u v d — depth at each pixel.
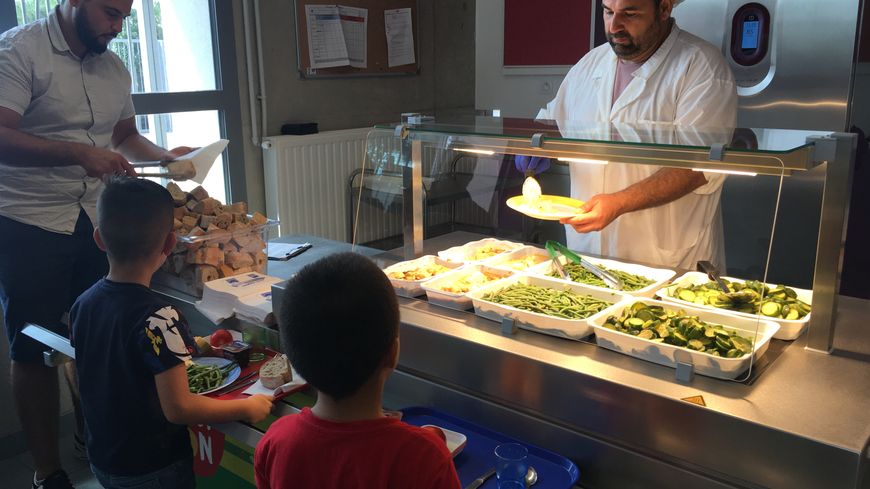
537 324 1.45
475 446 1.39
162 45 3.39
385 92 4.50
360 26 4.21
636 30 2.08
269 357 1.83
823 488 1.03
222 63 3.61
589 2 3.73
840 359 1.30
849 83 2.57
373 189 2.00
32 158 2.05
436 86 4.84
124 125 2.55
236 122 3.74
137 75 3.32
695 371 1.24
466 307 1.61
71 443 2.76
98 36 2.16
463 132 1.64
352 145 4.16
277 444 1.02
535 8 3.99
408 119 1.89
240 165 3.80
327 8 4.01
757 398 1.16
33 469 2.61
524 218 2.23
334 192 4.11
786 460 1.06
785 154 1.18
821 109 2.65
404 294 1.72
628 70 2.26
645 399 1.20
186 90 3.53
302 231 3.99
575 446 1.32
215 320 1.99
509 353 1.38
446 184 2.07
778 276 2.29
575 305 1.49
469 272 1.78
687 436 1.16
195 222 2.21
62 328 2.21
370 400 1.00
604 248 2.19
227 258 2.26
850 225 2.71
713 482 1.15
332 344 0.94
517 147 1.55
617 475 1.27
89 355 1.51
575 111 2.44
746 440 1.09
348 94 4.27
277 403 1.55
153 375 1.44
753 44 2.76
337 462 0.96
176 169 2.19
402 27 4.46
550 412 1.35
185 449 1.60
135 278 1.50
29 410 2.27
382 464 0.95
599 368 1.29
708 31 2.85
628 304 1.48
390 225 2.06
